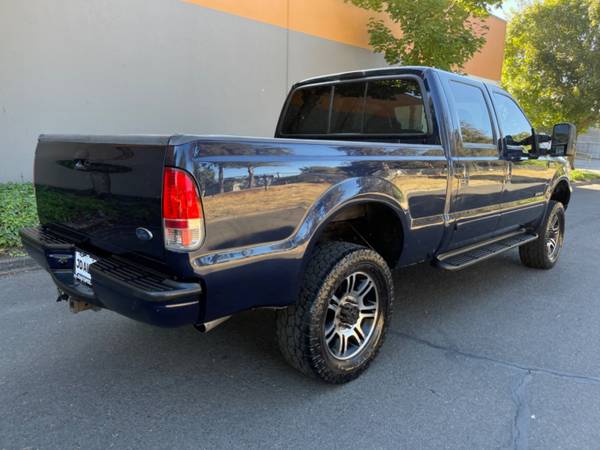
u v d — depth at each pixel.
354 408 2.69
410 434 2.47
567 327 3.91
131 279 2.23
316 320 2.64
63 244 2.82
